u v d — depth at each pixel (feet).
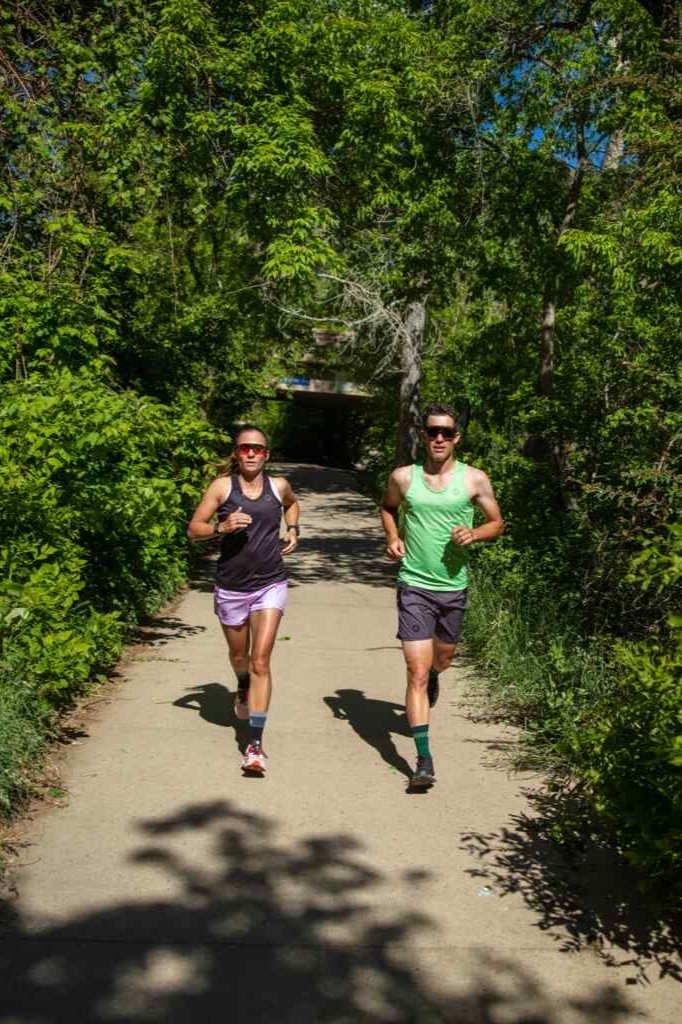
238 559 17.57
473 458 41.60
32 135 34.19
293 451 176.65
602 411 26.68
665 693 11.55
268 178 35.47
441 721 20.38
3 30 35.24
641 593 20.66
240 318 55.01
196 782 16.31
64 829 14.20
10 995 9.96
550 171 41.06
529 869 13.34
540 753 17.78
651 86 31.91
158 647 26.99
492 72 39.29
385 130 37.88
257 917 11.79
